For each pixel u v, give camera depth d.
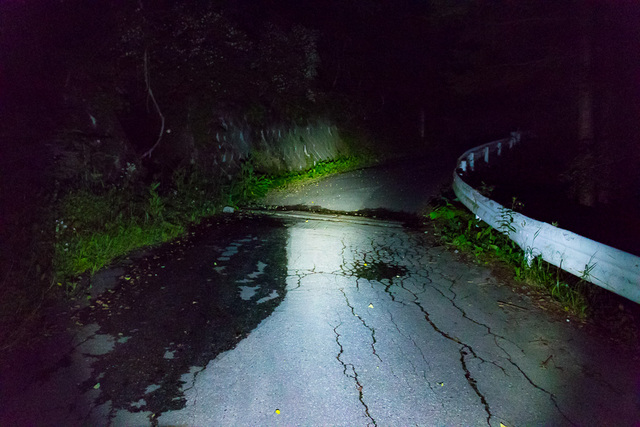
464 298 4.77
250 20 15.87
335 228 8.45
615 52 10.09
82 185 7.51
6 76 7.61
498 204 7.01
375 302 4.62
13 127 7.04
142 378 3.14
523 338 3.84
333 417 2.74
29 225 5.34
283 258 6.25
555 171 15.55
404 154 23.81
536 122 18.64
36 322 3.85
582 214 10.03
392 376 3.20
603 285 4.34
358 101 22.45
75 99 8.91
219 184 11.09
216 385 3.06
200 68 13.04
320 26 20.47
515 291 4.97
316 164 16.69
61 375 3.15
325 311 4.36
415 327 4.03
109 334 3.79
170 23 11.84
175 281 5.14
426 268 5.87
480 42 12.78
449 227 8.19
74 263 5.09
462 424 2.70
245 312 4.32
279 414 2.76
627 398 2.99
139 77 11.50
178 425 2.66
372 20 22.59
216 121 13.30
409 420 2.73
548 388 3.09
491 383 3.13
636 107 9.91
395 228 8.59
